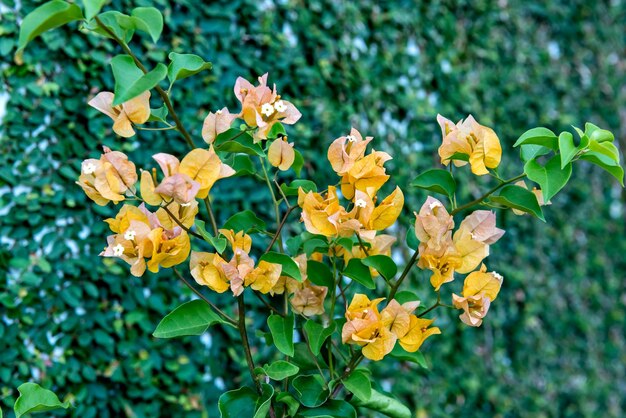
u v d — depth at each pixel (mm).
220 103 1281
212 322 862
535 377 1623
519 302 1597
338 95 1357
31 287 1179
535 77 1654
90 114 1205
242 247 848
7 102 1172
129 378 1221
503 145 1576
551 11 1695
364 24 1402
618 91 1801
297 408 877
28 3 1182
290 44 1334
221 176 814
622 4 1841
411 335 850
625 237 1786
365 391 861
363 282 890
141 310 1230
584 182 1729
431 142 1462
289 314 941
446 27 1503
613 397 1765
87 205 1210
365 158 843
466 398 1497
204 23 1275
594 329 1732
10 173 1168
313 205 840
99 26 782
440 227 834
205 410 1263
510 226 1581
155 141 1244
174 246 820
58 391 1194
